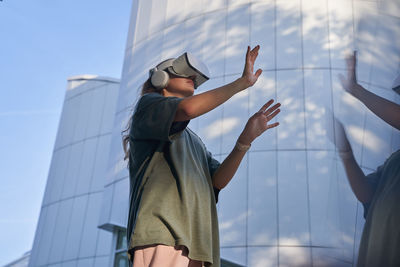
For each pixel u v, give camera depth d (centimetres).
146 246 103
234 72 700
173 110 113
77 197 1084
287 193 611
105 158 1096
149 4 858
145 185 113
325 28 690
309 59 677
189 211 107
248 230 607
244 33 723
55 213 1100
